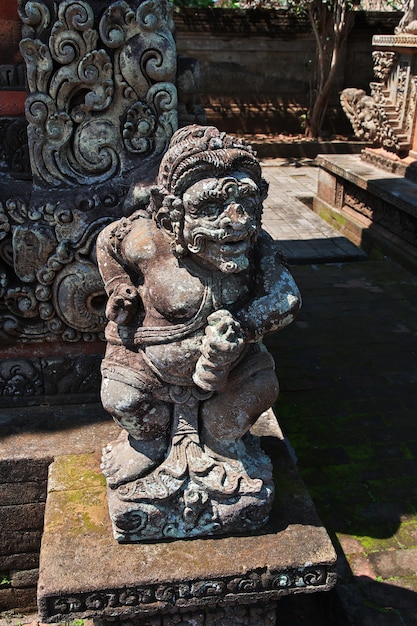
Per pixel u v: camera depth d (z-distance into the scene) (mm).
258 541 2043
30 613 2914
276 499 2223
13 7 2369
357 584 2465
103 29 2260
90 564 1945
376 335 4551
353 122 7711
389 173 6926
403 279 5645
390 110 6805
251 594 1999
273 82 12312
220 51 11914
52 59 2291
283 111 12508
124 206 2447
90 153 2451
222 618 2117
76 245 2469
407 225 6066
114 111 2410
